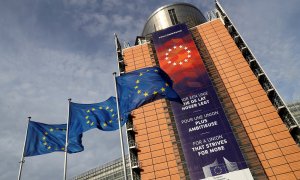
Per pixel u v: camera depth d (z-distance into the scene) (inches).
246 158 2044.8
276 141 2079.2
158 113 2539.4
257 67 2549.2
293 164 1941.4
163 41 2910.9
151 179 2153.1
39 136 1173.7
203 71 2566.4
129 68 2967.5
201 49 2913.4
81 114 1188.5
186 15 3742.6
